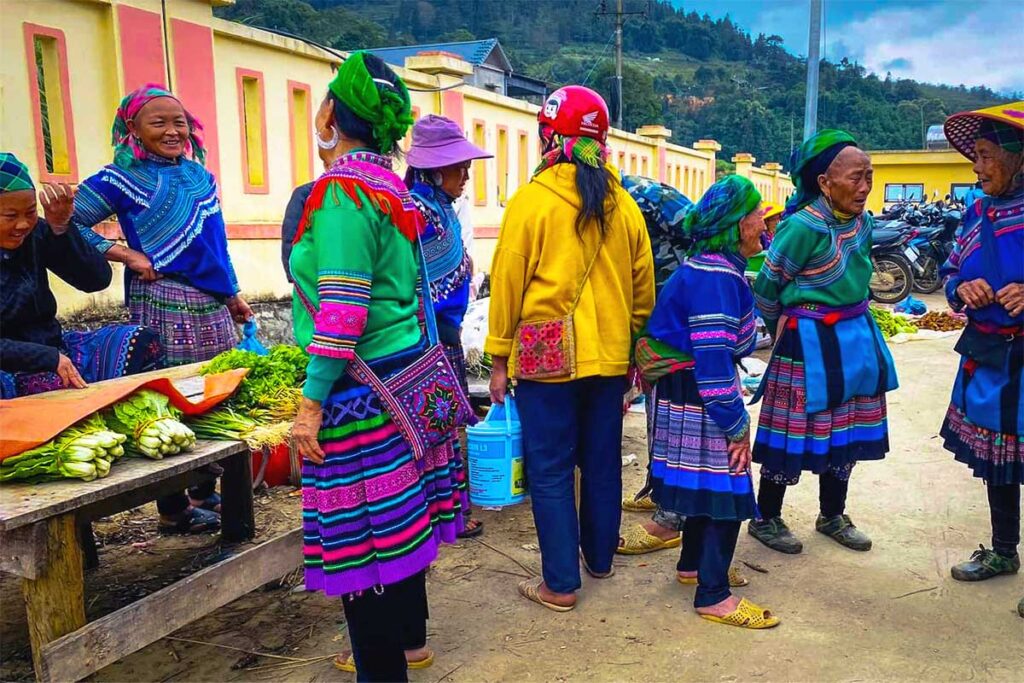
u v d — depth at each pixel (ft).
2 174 9.04
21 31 16.26
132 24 18.39
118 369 10.66
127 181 11.53
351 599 7.55
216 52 21.03
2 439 7.39
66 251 10.53
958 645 9.19
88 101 17.80
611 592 10.61
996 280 9.98
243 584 8.77
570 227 9.37
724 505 9.36
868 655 8.99
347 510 7.09
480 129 34.50
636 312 10.36
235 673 8.77
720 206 9.14
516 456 10.78
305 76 24.26
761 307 11.43
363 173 7.04
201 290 12.14
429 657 8.86
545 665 8.89
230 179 21.74
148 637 7.77
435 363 7.56
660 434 9.86
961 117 10.50
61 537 7.17
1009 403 10.03
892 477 14.74
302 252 7.11
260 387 9.79
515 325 9.88
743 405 9.33
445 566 11.39
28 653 9.04
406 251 7.38
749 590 10.57
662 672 8.72
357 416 7.06
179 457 8.15
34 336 10.16
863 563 11.35
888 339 28.43
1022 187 9.98
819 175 10.63
